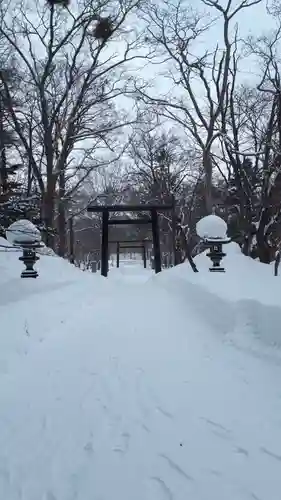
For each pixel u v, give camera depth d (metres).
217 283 9.94
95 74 24.81
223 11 20.59
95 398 4.74
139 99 24.25
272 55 21.00
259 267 13.01
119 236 49.50
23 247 10.80
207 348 6.48
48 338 7.39
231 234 25.44
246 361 5.70
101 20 22.97
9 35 23.19
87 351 6.55
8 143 22.02
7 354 6.19
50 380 5.35
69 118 24.81
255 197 23.69
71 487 3.12
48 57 23.89
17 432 4.00
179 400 4.59
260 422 4.02
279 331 5.80
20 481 3.22
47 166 23.72
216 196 28.55
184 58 22.50
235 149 20.22
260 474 3.21
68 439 3.84
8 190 17.27
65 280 13.45
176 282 12.48
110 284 17.31
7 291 9.16
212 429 3.92
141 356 6.20
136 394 4.81
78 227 49.44
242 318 6.77
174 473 3.25
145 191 33.75
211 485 3.08
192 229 24.98
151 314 9.44
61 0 22.36
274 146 17.92
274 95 19.55
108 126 25.64
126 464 3.39
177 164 31.31
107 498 2.97
